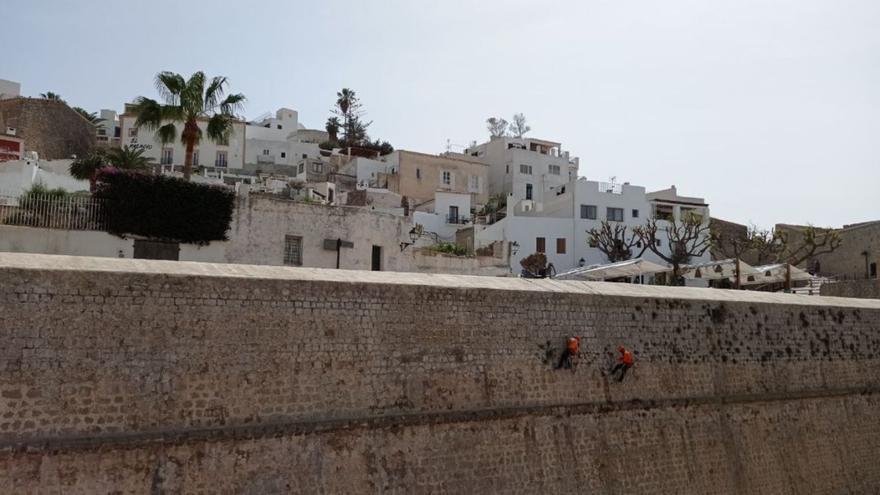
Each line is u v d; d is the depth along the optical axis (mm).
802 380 25891
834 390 26609
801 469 24797
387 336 17547
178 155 79312
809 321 26719
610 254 55844
